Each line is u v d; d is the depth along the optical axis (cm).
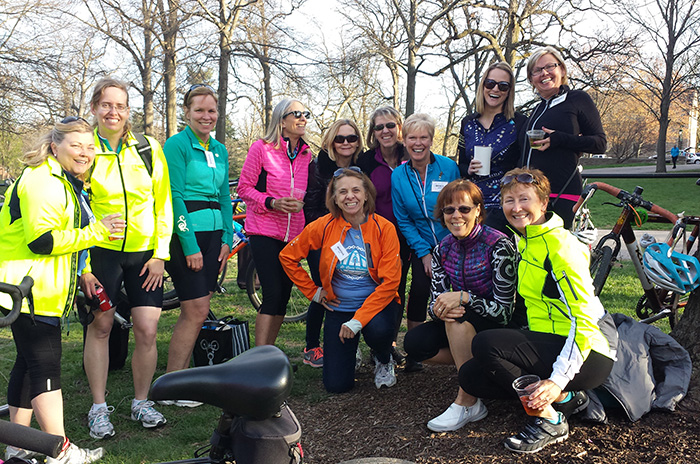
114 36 2231
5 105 2042
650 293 456
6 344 544
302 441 321
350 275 399
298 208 411
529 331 288
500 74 418
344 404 368
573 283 273
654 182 2692
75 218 300
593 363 275
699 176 513
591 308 274
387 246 394
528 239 289
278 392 148
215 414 372
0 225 289
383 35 2244
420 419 330
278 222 427
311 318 457
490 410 330
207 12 2028
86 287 336
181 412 379
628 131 4688
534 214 288
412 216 430
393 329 388
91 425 347
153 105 2602
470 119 444
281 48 2097
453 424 311
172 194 387
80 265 331
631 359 304
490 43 1930
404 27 2008
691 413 295
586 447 279
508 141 425
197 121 393
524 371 284
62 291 296
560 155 401
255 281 627
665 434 283
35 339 291
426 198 420
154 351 368
